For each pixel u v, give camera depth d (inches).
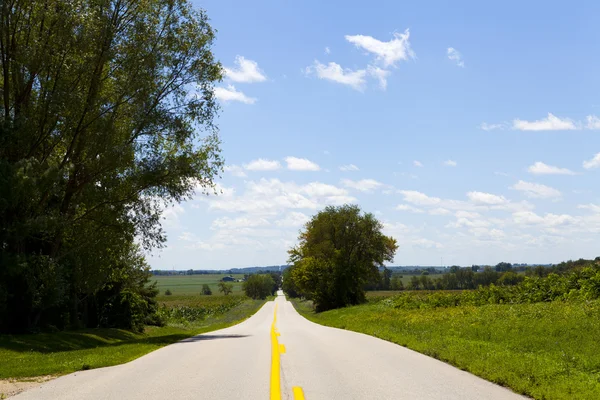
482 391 333.7
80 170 1048.2
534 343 585.3
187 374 406.6
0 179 778.2
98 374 425.1
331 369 425.4
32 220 834.8
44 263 893.2
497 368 402.6
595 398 307.3
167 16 1118.4
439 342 617.6
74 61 991.0
